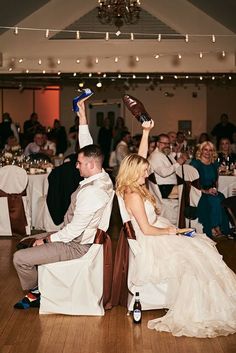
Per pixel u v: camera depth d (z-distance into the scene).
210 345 4.20
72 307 4.80
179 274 4.62
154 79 15.64
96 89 17.14
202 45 12.06
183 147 10.85
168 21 11.98
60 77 13.55
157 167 7.84
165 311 4.90
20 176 7.95
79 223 4.70
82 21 12.02
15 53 12.02
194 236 4.97
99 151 4.84
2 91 17.92
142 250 4.75
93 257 4.79
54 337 4.34
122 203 4.85
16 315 4.80
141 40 12.06
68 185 7.82
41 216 8.12
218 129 14.91
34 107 18.39
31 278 4.89
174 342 4.25
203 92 16.45
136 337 4.35
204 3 11.23
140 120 5.19
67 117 17.56
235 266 6.36
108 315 4.81
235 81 15.97
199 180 7.89
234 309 4.56
